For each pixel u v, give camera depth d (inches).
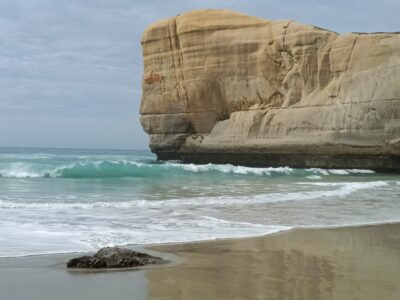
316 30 1461.6
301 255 311.6
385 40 1334.9
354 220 493.7
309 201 635.5
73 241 345.1
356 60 1363.2
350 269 271.0
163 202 578.2
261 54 1540.4
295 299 210.1
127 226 414.9
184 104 1673.2
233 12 1638.8
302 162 1405.0
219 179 1014.4
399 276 255.6
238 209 541.6
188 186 826.8
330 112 1362.0
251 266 276.2
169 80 1702.8
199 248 331.6
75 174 1063.6
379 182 960.9
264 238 376.8
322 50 1437.0
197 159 1663.4
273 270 266.4
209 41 1614.2
